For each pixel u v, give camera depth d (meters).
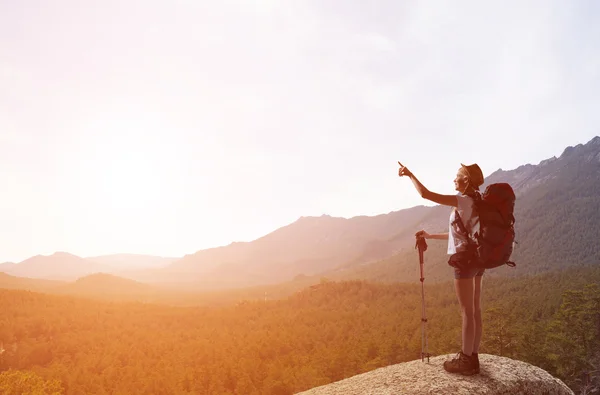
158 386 146.50
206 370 153.12
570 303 82.62
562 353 64.81
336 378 119.56
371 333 189.00
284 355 181.88
